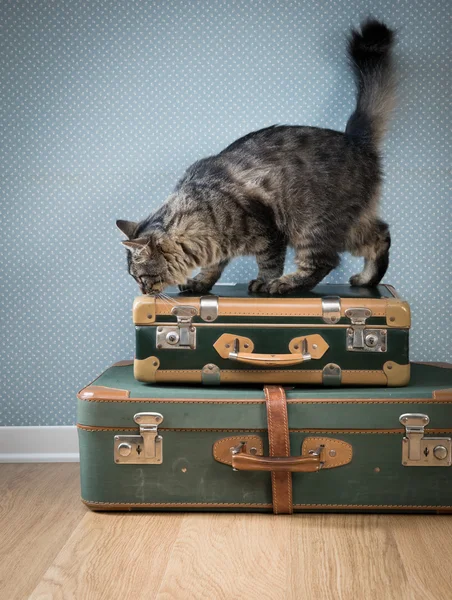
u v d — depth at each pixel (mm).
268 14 2348
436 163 2359
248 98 2381
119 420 1847
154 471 1861
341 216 2180
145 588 1487
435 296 2412
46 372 2486
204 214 2094
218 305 1907
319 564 1589
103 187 2422
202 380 1926
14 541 1732
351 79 2354
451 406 1816
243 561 1608
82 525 1826
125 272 2449
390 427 1818
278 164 2168
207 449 1845
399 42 2326
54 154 2410
